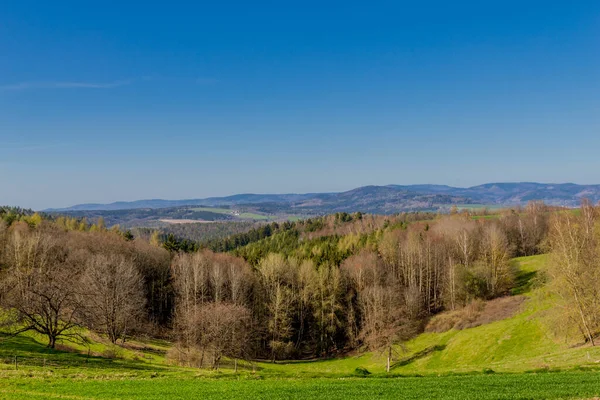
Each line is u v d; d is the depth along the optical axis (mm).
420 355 89875
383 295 107875
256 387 43531
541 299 93938
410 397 37406
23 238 115625
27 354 59969
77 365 56438
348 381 47812
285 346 108000
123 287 88438
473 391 38656
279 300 110750
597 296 64625
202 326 75938
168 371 57156
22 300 69688
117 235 165875
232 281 115625
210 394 40125
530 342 76125
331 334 114875
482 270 113500
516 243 154750
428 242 133125
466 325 96688
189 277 116062
